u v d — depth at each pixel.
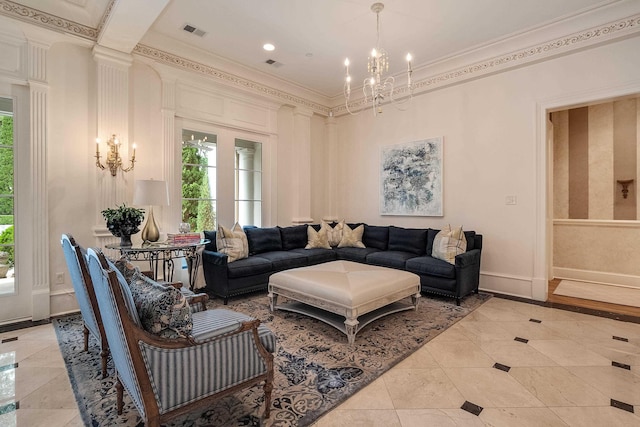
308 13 3.26
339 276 3.00
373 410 1.73
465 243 3.84
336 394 1.87
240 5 3.13
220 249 3.88
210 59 4.20
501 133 4.03
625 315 3.23
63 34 3.13
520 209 3.89
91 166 3.35
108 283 1.26
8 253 3.00
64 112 3.20
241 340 1.59
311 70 4.67
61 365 2.19
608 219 4.68
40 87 3.03
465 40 3.81
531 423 1.62
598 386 1.96
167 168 3.88
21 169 3.03
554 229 5.05
